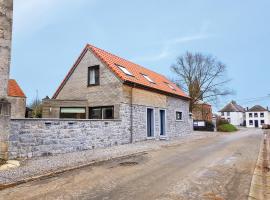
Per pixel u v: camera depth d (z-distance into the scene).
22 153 10.18
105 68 17.39
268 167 9.29
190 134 27.05
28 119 10.45
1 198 5.93
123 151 12.80
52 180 7.48
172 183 7.11
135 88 17.75
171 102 22.92
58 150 11.71
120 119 16.05
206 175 8.02
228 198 5.90
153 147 14.69
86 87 18.28
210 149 14.45
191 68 43.41
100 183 7.14
